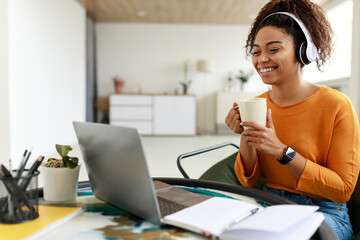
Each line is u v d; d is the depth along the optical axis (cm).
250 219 52
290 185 98
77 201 71
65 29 489
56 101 456
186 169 323
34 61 381
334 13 518
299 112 95
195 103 707
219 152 445
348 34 536
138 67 742
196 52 743
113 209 66
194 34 740
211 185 84
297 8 90
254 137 77
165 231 54
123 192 61
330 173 84
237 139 636
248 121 75
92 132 62
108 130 57
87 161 69
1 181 56
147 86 745
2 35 321
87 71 648
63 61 482
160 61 743
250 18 669
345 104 90
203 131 754
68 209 64
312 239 56
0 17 321
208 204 63
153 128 705
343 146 87
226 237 49
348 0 463
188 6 584
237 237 48
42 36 404
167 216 57
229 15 646
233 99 714
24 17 354
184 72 745
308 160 83
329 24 93
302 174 82
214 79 748
